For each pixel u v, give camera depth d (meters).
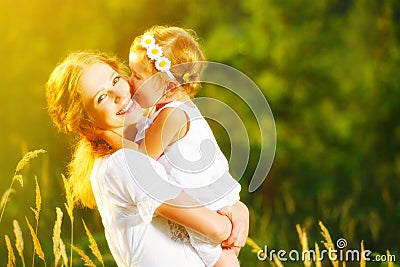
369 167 15.15
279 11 15.60
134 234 5.67
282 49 15.55
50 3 13.92
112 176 5.66
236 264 5.80
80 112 5.83
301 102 15.61
